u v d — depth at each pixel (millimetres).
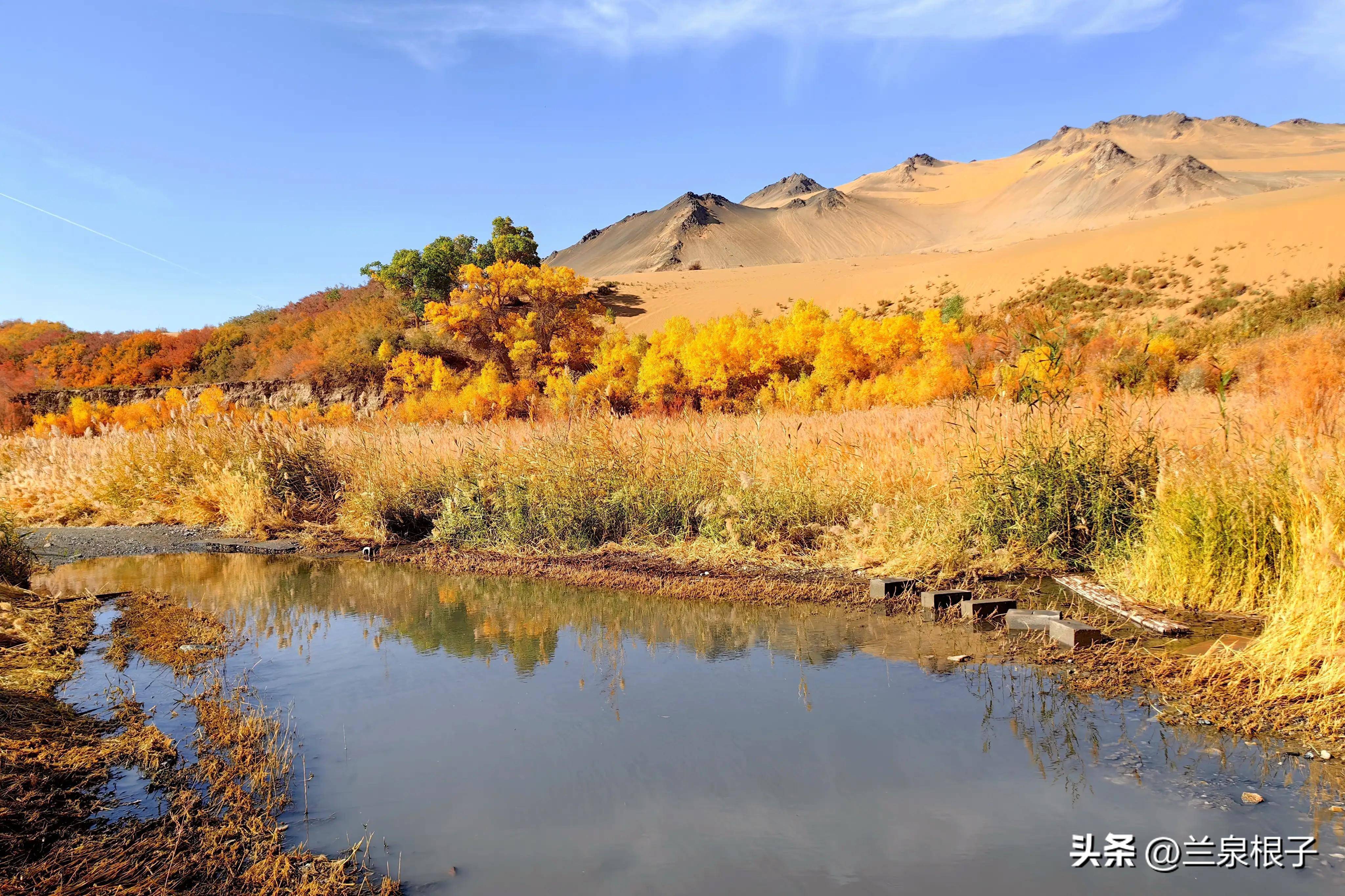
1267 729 4246
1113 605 6484
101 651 6211
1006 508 8328
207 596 8242
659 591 7887
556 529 10172
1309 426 6895
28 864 3146
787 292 81688
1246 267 55188
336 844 3385
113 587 8727
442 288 59938
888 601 7164
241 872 3129
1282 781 3740
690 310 79062
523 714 4836
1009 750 4168
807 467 10109
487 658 5949
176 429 15000
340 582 8812
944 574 7652
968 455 9000
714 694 5109
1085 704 4707
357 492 12469
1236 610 6129
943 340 34719
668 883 3066
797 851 3289
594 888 3039
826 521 9461
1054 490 8250
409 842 3398
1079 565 7883
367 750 4332
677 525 10141
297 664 5855
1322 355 15242
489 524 10836
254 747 4328
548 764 4137
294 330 58094
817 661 5680
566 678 5465
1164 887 2939
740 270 107250
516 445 11836
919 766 4016
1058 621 6004
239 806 3654
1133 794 3682
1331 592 4633
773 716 4711
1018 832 3391
